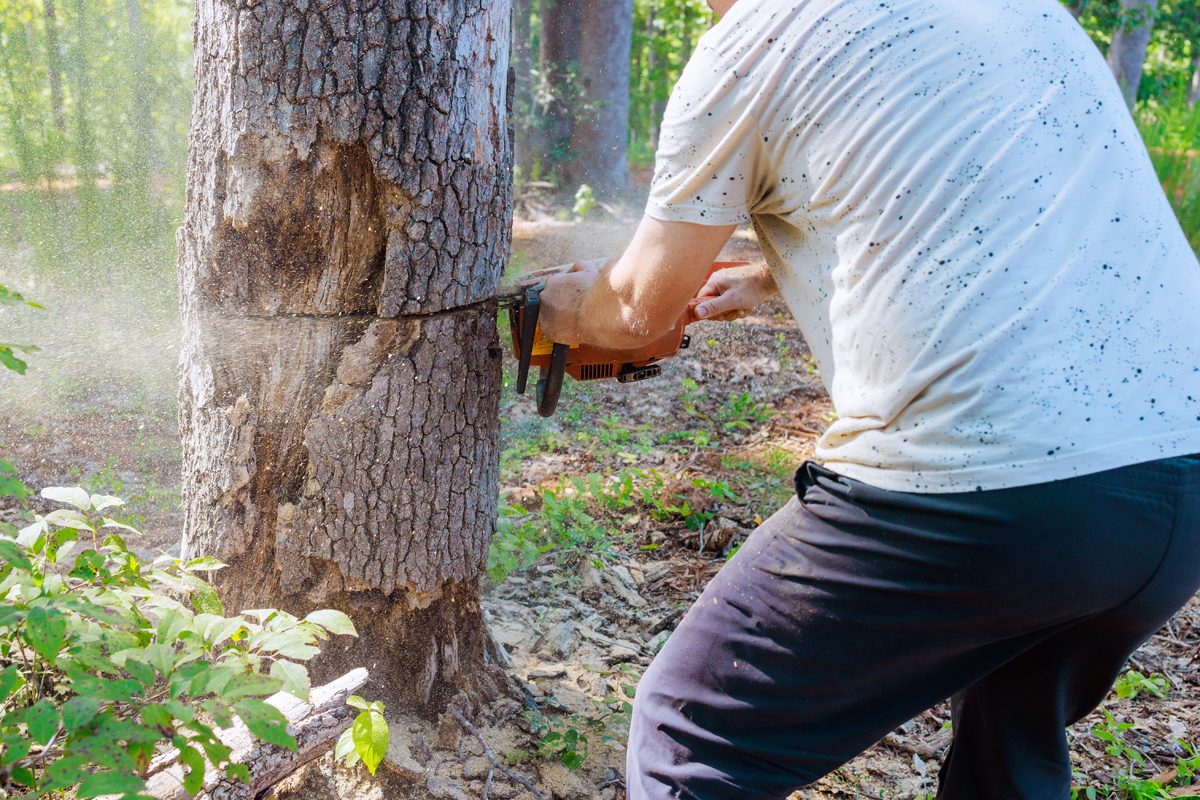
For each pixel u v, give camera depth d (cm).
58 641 138
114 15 543
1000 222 131
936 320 132
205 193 191
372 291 195
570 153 1123
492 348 210
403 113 182
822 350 150
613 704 238
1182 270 139
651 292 159
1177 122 948
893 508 136
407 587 208
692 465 416
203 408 200
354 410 196
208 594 182
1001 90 134
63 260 443
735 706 153
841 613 143
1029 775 175
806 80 139
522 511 313
